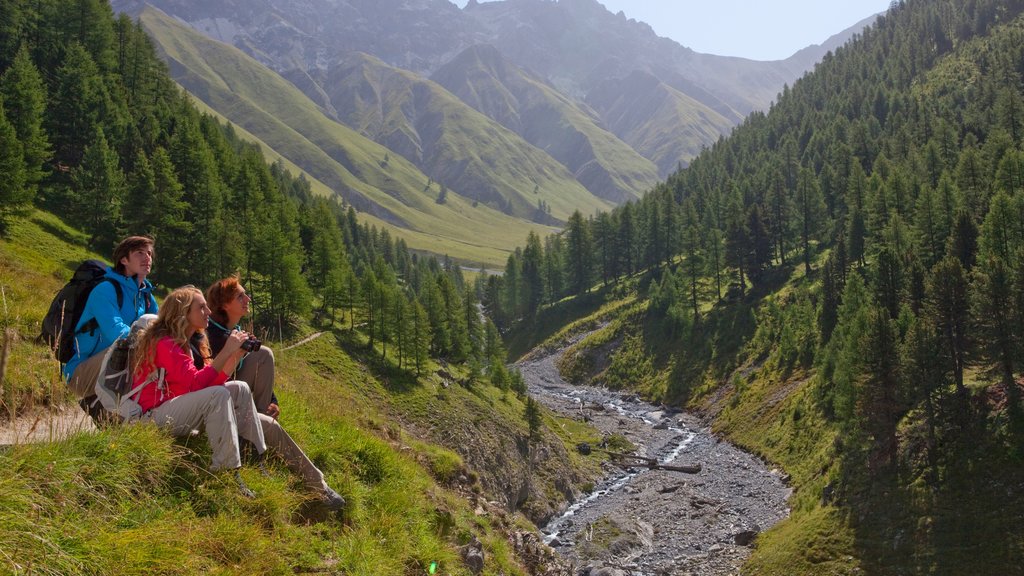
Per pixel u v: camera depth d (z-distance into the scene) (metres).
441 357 104.06
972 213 102.12
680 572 52.84
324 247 97.31
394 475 11.04
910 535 50.84
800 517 58.81
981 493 51.31
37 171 75.50
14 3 107.12
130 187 79.88
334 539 8.11
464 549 10.90
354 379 76.50
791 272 130.50
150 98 125.50
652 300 137.25
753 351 107.38
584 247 171.38
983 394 58.69
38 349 10.21
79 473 5.89
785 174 180.62
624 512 65.69
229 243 82.12
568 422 97.19
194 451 7.38
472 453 70.12
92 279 7.22
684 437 92.12
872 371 61.03
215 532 6.46
